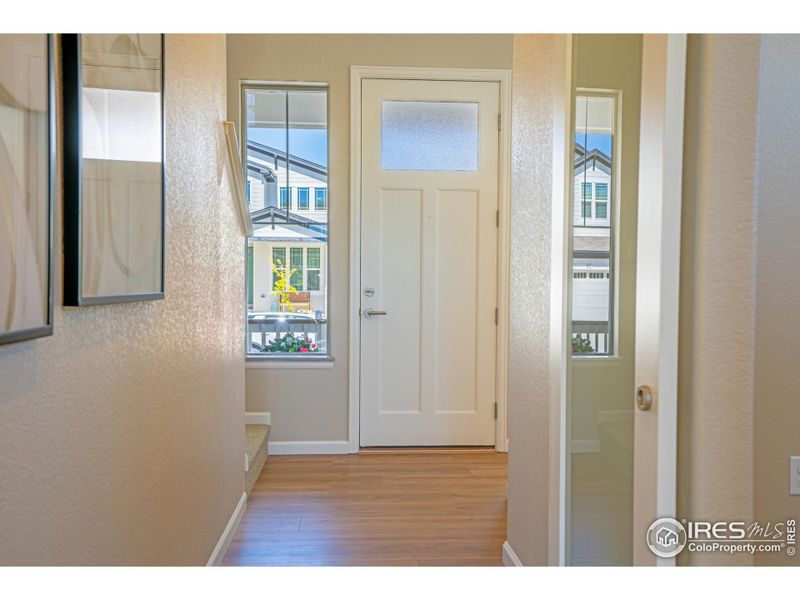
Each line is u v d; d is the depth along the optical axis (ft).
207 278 7.27
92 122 3.99
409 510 9.62
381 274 12.91
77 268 3.69
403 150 12.90
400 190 12.88
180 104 6.21
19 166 3.06
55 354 3.56
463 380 13.08
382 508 9.71
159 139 5.37
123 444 4.60
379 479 11.14
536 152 6.78
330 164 12.65
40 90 3.26
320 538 8.53
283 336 13.01
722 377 3.81
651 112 4.05
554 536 5.93
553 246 6.00
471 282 13.04
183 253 6.28
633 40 4.47
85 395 3.96
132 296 4.64
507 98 12.81
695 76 3.81
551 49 6.30
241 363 9.36
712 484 3.84
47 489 3.46
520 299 7.34
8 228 2.95
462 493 10.43
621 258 4.66
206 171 7.29
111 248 4.31
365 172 12.80
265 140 12.85
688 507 3.89
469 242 13.00
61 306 3.65
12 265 2.99
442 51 12.75
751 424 3.83
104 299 4.08
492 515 9.44
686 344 3.90
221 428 7.95
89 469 4.01
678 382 3.94
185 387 6.29
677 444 3.94
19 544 3.17
